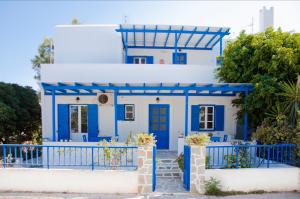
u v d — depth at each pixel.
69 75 11.32
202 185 6.34
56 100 11.32
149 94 11.60
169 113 11.70
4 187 6.50
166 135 11.73
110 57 12.78
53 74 11.30
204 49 14.80
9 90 14.55
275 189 6.58
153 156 6.51
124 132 11.62
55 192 6.47
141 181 6.37
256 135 8.28
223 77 10.68
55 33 12.81
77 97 11.34
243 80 9.86
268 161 6.84
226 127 11.80
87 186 6.45
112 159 7.72
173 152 10.91
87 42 12.83
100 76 11.41
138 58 14.59
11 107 13.84
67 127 11.36
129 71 11.48
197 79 11.72
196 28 11.73
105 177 6.41
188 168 6.55
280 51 8.53
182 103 11.70
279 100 8.58
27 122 15.48
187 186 6.62
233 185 6.45
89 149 9.00
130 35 12.75
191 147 6.34
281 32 9.53
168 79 11.62
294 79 8.70
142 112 11.64
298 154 6.77
